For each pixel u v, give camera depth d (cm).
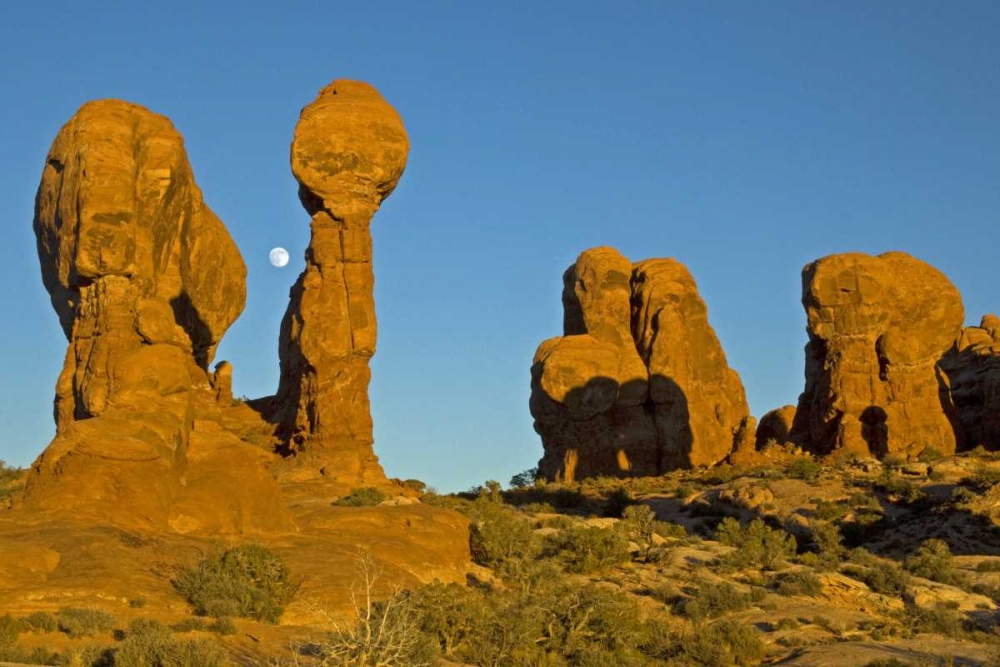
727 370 9512
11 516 4072
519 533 4981
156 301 5766
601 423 8669
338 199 6731
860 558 5762
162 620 3306
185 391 4756
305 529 4672
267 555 3750
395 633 2830
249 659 3072
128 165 6116
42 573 3559
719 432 9194
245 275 7788
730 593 4547
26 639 2997
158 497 4278
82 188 5991
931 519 6325
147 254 6288
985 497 6412
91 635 3100
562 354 8756
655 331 9150
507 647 3638
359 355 6581
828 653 3866
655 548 5488
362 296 6638
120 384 4634
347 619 3522
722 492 7138
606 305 9331
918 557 5650
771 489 7100
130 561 3703
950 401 8338
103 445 4275
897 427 7900
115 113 6309
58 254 6253
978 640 4216
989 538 6025
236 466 4644
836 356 8175
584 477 8531
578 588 4388
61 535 3809
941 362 9719
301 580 3838
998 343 9431
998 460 7269
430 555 4547
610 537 5119
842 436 7900
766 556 5394
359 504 5500
